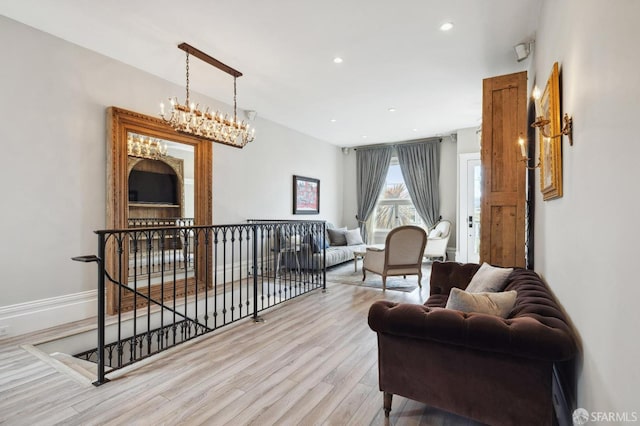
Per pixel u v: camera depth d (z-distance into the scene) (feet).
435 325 5.06
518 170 10.44
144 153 12.95
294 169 21.75
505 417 4.78
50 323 10.10
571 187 5.17
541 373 4.55
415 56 11.38
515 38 10.20
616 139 3.24
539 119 5.80
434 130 21.85
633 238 2.82
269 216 19.43
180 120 11.76
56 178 10.29
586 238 4.32
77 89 10.79
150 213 13.14
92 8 8.79
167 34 10.07
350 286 16.03
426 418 5.82
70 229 10.58
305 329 10.27
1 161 9.23
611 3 3.37
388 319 5.48
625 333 2.98
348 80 13.51
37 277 9.88
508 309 5.50
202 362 8.02
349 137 23.93
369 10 8.79
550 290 7.08
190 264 14.74
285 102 16.33
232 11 8.85
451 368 5.16
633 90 2.84
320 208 24.59
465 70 12.53
